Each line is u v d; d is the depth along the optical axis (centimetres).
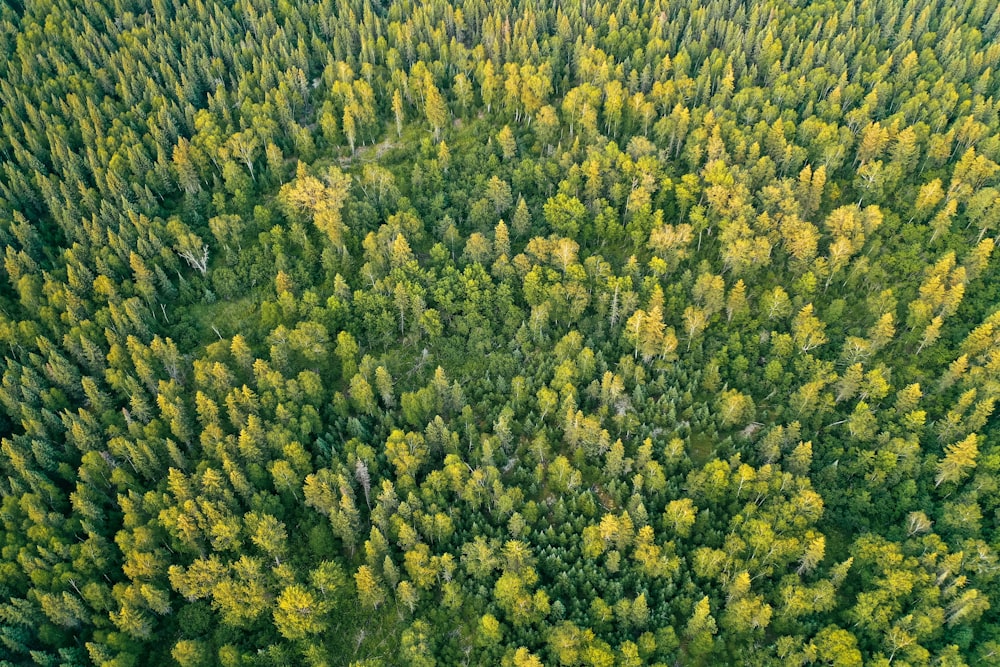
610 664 8500
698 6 17438
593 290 12531
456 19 17238
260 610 9219
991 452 10075
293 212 13575
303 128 15238
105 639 8969
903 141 13512
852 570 9569
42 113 14800
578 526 9831
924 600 8906
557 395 11200
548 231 13738
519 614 9038
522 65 16212
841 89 15350
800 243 12369
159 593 9125
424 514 9794
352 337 12144
